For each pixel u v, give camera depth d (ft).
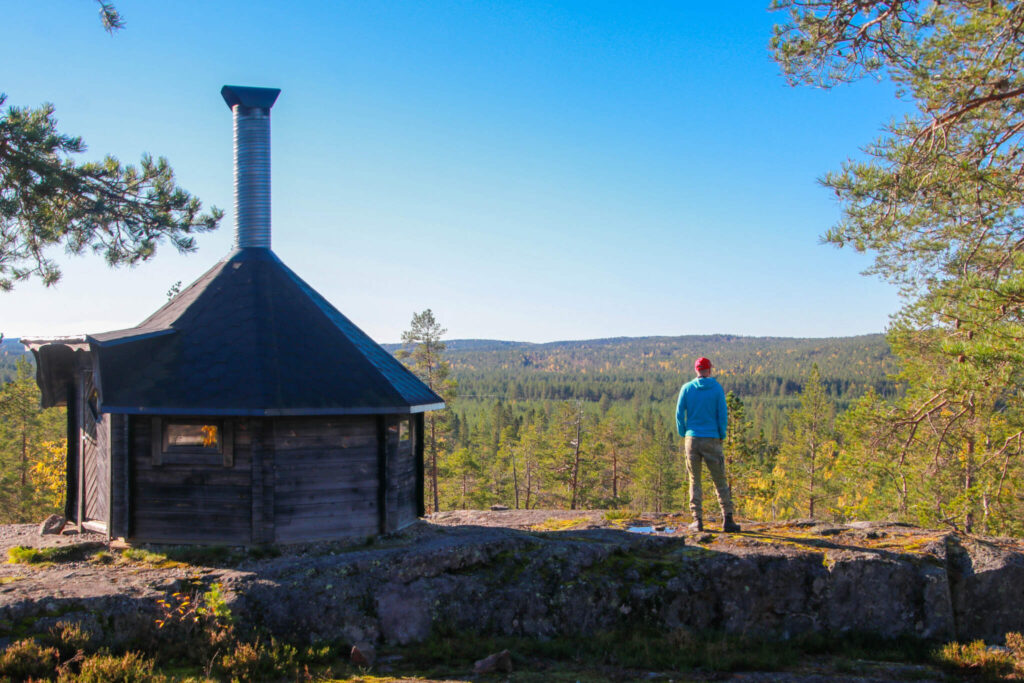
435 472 122.31
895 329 58.08
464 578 28.17
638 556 30.66
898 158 36.42
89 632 22.09
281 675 21.89
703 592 28.86
